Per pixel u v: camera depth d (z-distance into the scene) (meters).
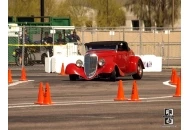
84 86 45.03
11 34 67.88
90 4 127.38
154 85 46.25
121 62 49.50
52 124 27.73
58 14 121.94
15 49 67.69
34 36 70.75
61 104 34.78
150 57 61.38
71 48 65.06
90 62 48.69
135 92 36.50
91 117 29.84
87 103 35.25
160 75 56.56
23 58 64.31
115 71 48.88
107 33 92.75
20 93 40.62
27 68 65.38
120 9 126.44
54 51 64.44
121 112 31.56
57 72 59.38
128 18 125.94
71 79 49.62
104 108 33.09
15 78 52.56
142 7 123.62
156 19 122.19
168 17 121.81
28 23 76.06
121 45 49.88
